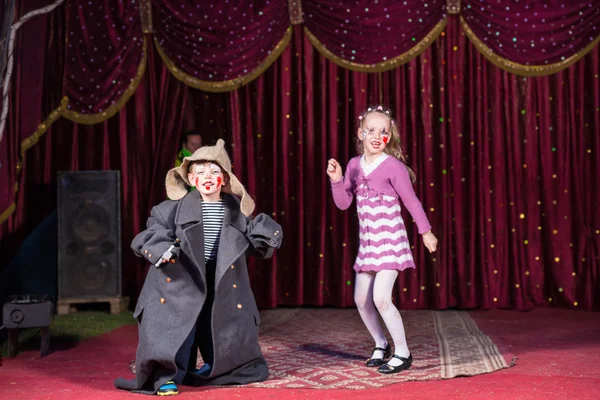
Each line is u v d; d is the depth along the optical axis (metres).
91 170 6.98
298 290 7.04
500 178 6.89
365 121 4.41
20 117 6.42
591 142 6.81
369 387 3.85
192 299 3.79
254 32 6.95
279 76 7.05
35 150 6.82
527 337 5.53
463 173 6.95
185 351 3.81
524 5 6.77
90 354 4.97
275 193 7.03
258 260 7.07
